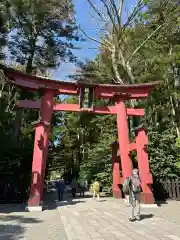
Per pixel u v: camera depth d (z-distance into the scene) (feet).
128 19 76.59
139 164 50.65
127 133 55.47
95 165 83.66
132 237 25.67
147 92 57.82
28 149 67.36
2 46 60.85
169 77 73.92
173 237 25.32
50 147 110.32
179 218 35.86
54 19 80.23
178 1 71.92
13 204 55.72
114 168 68.08
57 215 40.57
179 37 73.26
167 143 66.39
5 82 76.38
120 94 56.34
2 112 70.74
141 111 58.65
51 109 52.70
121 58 78.84
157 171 62.39
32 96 81.51
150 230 28.68
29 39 80.79
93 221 35.04
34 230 29.58
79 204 55.42
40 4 68.23
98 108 56.03
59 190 67.77
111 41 81.10
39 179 47.88
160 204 51.93
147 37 78.43
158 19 76.43
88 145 126.52
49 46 83.20
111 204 53.88
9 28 52.47
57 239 25.45
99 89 55.98
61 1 75.66
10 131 76.84
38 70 87.97
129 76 78.07
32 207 46.01
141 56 77.77
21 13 62.44
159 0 72.33
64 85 54.13
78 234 27.55
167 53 70.23
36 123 50.08
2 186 58.65
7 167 63.31
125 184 36.17
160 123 78.69
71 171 139.64
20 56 83.10
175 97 75.41
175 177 62.90
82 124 93.76
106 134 83.82
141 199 49.32
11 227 31.12
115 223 33.27
